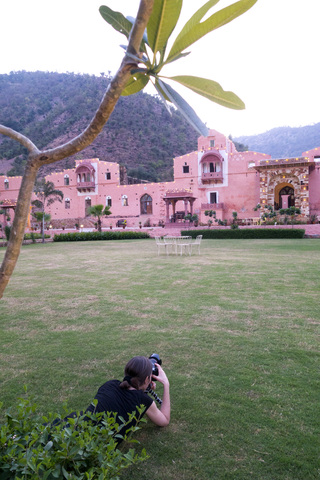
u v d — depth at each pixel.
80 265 10.94
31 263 11.74
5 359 3.54
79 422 1.48
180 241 21.48
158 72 1.29
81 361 3.45
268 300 5.70
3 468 1.25
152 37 1.21
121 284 7.43
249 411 2.49
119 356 3.56
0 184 44.03
